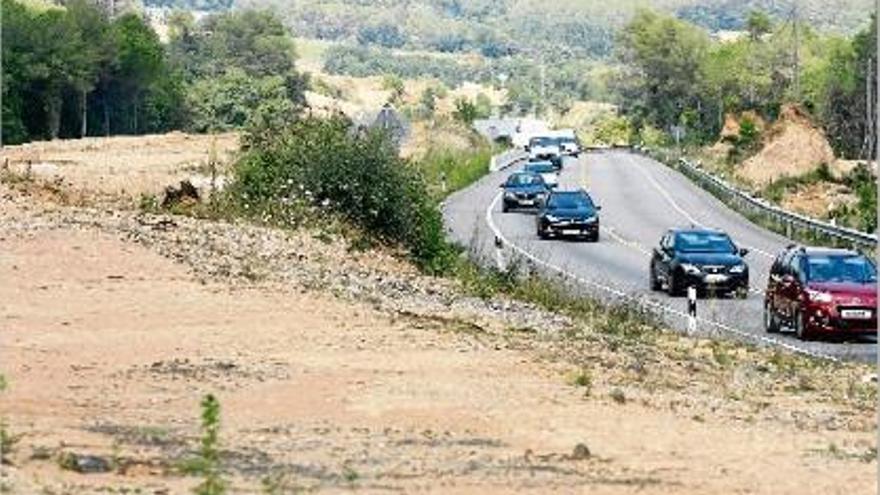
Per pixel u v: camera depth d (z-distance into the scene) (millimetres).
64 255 62188
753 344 62938
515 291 71562
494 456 32719
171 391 38875
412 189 85125
